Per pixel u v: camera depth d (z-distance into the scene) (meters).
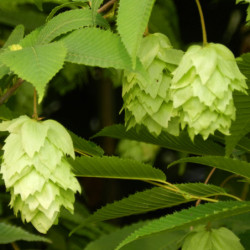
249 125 0.64
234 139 0.65
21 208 0.57
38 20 0.75
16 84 0.62
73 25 0.58
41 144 0.57
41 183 0.57
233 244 0.62
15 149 0.57
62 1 0.71
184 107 0.58
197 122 0.58
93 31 0.57
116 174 0.62
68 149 0.58
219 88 0.58
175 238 0.69
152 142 0.68
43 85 0.54
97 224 0.79
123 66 0.56
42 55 0.55
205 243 0.62
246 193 0.76
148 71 0.60
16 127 0.58
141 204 0.64
